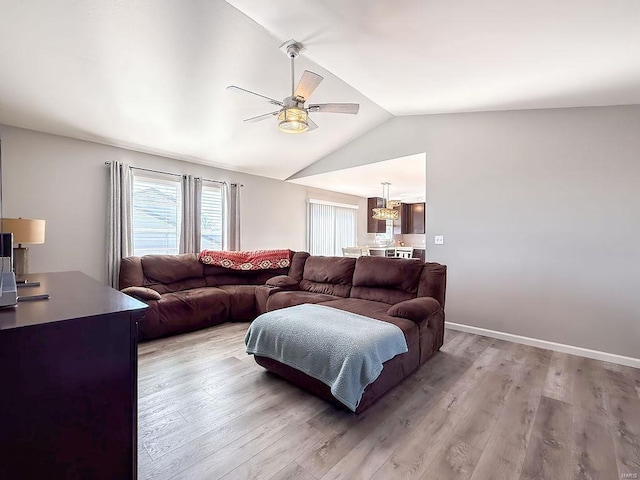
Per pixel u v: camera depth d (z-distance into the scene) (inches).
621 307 113.8
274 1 81.0
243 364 110.0
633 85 97.1
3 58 96.0
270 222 236.1
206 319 150.5
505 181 138.3
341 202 306.2
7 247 58.0
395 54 97.1
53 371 37.2
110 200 152.1
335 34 91.3
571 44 78.4
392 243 352.2
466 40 83.0
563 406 83.5
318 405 84.0
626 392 91.3
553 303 127.0
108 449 41.8
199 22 93.7
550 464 62.4
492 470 60.7
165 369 105.2
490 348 127.7
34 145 135.4
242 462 62.6
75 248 145.6
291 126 110.0
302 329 90.3
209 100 133.3
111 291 57.2
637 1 60.2
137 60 105.1
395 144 174.9
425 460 63.3
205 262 177.0
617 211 114.4
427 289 125.6
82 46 96.3
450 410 81.6
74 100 120.2
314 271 166.1
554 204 126.7
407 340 96.7
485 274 143.6
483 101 129.2
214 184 200.1
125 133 147.7
